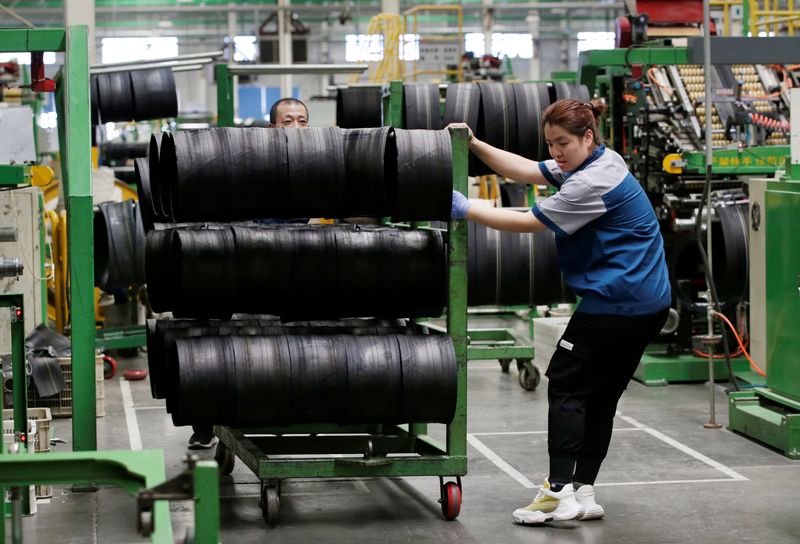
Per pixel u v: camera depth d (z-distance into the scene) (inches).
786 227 229.0
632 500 192.5
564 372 174.2
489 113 241.3
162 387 188.5
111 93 331.9
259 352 169.3
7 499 158.7
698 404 279.3
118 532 172.7
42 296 295.0
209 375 166.6
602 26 1140.5
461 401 179.3
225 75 309.1
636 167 315.0
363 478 207.0
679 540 169.6
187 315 175.6
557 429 175.0
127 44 1130.0
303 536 171.5
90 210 191.9
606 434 180.4
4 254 281.3
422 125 245.1
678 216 309.0
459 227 177.9
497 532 173.8
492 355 294.7
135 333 347.6
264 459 174.7
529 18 1111.6
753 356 252.1
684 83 333.7
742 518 181.5
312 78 1142.3
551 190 376.5
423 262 177.8
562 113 168.1
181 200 166.4
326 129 174.9
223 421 169.3
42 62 242.1
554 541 169.0
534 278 299.0
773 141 330.0
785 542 169.0
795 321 227.3
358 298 177.3
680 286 305.7
